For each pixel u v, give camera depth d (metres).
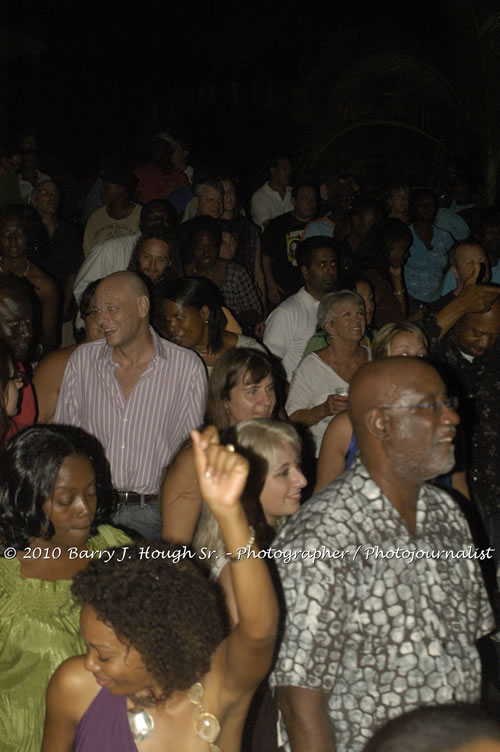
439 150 12.71
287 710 2.69
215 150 18.09
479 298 4.62
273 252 9.41
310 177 11.12
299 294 6.51
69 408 4.90
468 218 11.43
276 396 4.33
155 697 2.34
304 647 2.62
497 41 12.05
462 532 2.88
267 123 17.66
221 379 4.24
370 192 12.37
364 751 1.63
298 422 5.05
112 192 9.00
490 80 12.20
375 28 12.96
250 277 7.41
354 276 6.29
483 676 4.18
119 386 4.81
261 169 17.53
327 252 6.38
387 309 7.09
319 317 5.23
